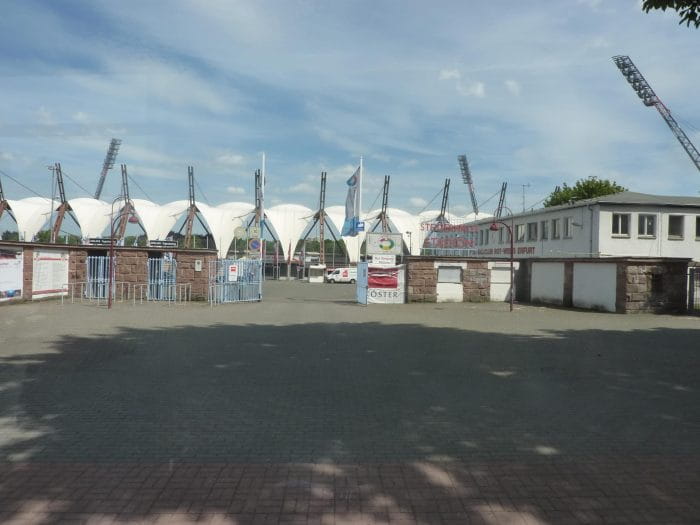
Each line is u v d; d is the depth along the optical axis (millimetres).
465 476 4730
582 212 36406
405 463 5027
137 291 26219
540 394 7652
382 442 5602
